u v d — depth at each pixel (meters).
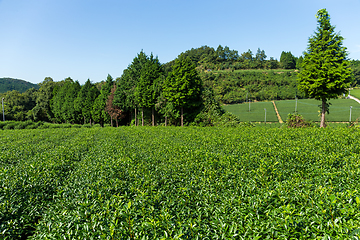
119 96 45.09
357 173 5.70
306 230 3.53
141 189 5.54
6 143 18.56
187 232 3.83
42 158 10.41
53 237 3.98
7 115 69.88
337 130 15.10
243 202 4.79
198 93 33.47
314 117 47.66
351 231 3.37
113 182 6.12
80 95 60.12
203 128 25.52
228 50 154.00
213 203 4.95
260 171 6.55
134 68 46.12
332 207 3.95
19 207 5.71
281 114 55.19
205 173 6.88
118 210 4.26
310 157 7.89
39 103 76.12
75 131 29.12
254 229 3.78
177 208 4.83
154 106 39.28
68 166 9.28
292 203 4.53
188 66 32.97
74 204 5.14
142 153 10.68
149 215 4.27
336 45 21.00
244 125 28.27
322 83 21.19
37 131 29.77
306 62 22.39
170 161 8.48
